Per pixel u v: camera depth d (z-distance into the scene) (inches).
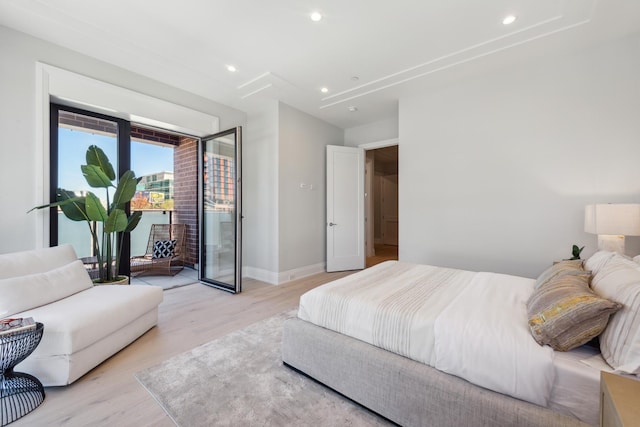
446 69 121.2
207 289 149.2
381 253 273.0
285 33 97.6
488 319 53.1
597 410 39.4
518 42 101.3
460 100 132.6
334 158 192.1
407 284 78.3
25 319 62.6
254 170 173.5
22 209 98.7
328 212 189.6
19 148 97.9
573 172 107.1
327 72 125.0
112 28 95.3
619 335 40.7
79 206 107.7
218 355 81.0
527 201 116.4
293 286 155.3
